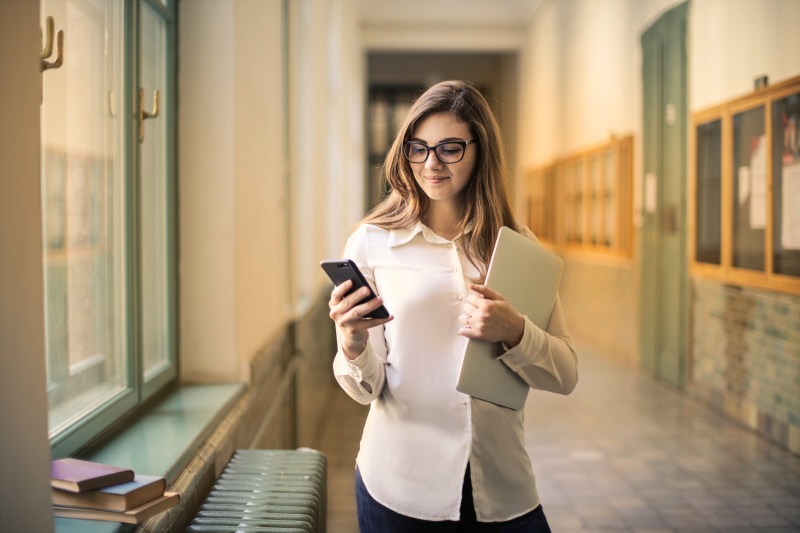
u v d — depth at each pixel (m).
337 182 8.52
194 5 2.75
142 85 2.40
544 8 13.34
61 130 1.80
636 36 8.16
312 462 2.24
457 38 15.59
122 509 1.34
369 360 1.57
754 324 5.50
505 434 1.61
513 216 1.73
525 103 15.34
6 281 1.01
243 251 2.94
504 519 1.58
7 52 1.02
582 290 10.70
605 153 9.46
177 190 2.77
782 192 5.03
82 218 1.94
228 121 2.77
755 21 5.40
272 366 3.45
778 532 3.67
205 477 2.03
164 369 2.63
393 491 1.58
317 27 6.58
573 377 1.64
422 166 1.59
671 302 7.21
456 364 1.60
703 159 6.42
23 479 1.05
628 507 4.00
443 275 1.63
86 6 1.95
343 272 1.47
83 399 1.96
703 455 4.96
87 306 1.98
